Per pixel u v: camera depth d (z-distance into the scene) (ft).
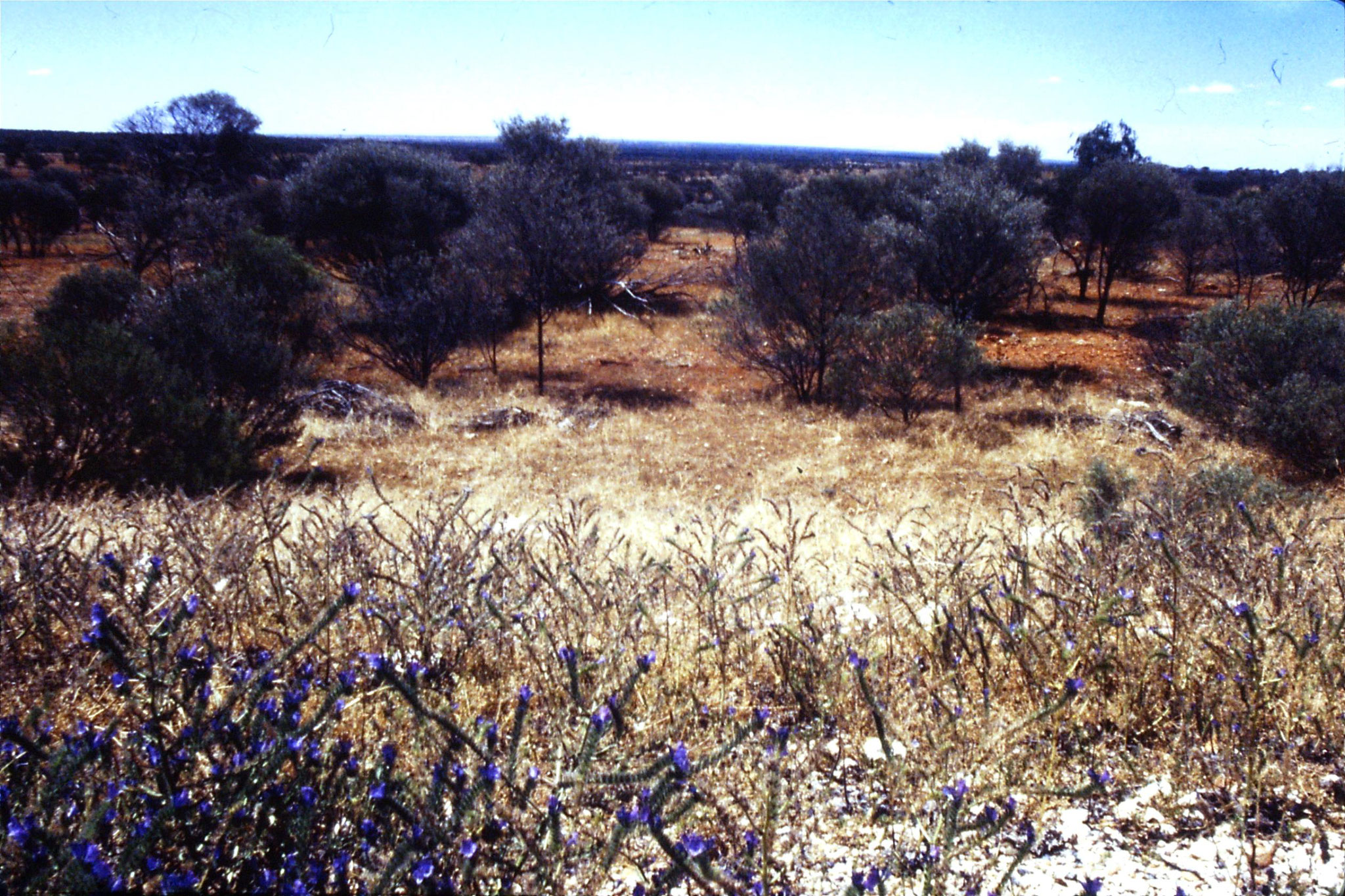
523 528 12.61
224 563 9.55
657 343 74.02
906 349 46.01
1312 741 7.62
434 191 91.66
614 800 5.81
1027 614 9.59
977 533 14.79
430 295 57.98
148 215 74.95
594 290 85.15
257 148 132.26
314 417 45.83
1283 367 38.04
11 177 153.99
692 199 199.21
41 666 7.56
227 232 74.95
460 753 5.91
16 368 29.35
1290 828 6.33
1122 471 28.25
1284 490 22.49
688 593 10.30
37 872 4.08
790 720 8.18
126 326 40.09
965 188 66.95
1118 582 9.16
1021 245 63.82
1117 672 8.58
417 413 48.91
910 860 6.01
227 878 4.87
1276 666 7.88
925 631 9.62
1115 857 6.18
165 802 4.90
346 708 6.93
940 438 42.42
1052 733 7.49
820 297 53.98
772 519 24.99
